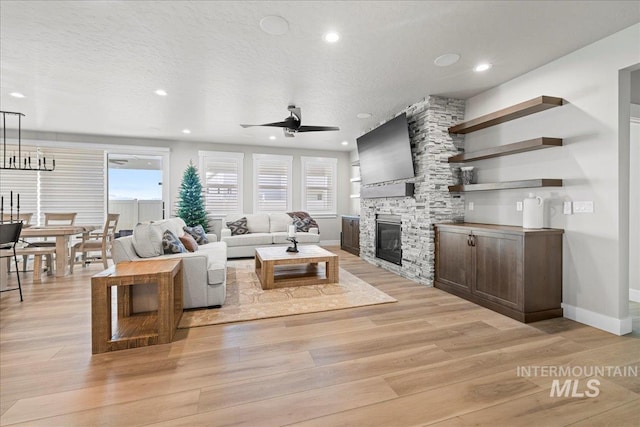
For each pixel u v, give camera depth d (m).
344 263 5.46
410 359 2.04
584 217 2.66
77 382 1.76
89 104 4.11
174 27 2.35
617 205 2.44
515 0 2.04
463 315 2.87
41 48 2.64
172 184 6.57
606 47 2.50
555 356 2.08
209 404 1.57
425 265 3.93
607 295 2.51
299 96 3.86
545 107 2.88
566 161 2.79
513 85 3.33
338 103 4.12
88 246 4.70
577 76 2.71
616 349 2.18
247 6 2.11
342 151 7.88
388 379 1.80
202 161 6.76
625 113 2.45
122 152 6.20
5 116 4.59
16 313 2.88
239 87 3.56
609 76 2.48
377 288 3.79
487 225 3.49
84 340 2.32
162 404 1.56
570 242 2.76
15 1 2.02
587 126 2.63
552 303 2.79
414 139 4.16
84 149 5.96
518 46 2.65
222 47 2.66
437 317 2.82
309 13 2.19
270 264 3.70
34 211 5.68
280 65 3.01
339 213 7.92
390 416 1.49
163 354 2.11
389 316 2.84
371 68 3.08
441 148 3.89
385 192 4.68
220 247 4.66
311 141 6.65
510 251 2.82
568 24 2.32
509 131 3.37
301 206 7.56
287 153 7.43
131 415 1.48
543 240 2.75
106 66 3.00
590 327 2.58
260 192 7.23
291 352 2.14
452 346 2.23
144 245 2.97
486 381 1.78
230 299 3.32
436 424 1.43
